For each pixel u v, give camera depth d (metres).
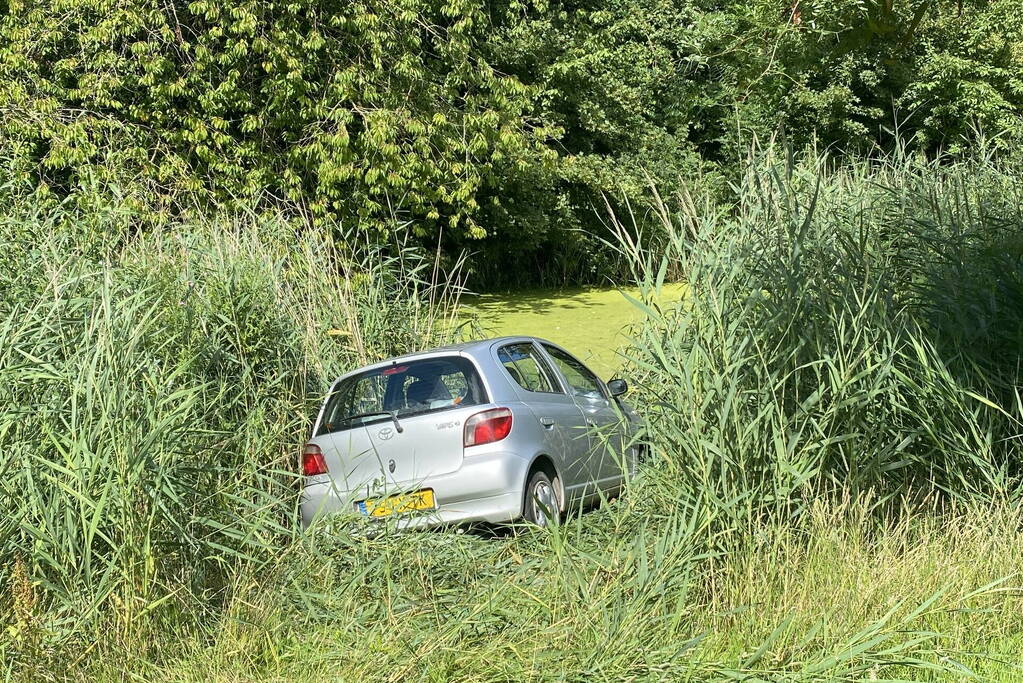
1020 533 6.68
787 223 7.99
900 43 18.55
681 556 6.28
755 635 5.62
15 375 7.06
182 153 21.95
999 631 5.74
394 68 23.50
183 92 21.23
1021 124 12.12
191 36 22.86
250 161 22.36
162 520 6.81
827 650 5.33
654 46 36.56
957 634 5.61
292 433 10.57
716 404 6.85
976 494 7.31
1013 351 7.96
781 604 5.93
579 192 35.00
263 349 11.23
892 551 6.56
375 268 14.36
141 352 7.86
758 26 20.69
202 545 7.27
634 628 5.55
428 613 6.18
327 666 5.71
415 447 9.16
